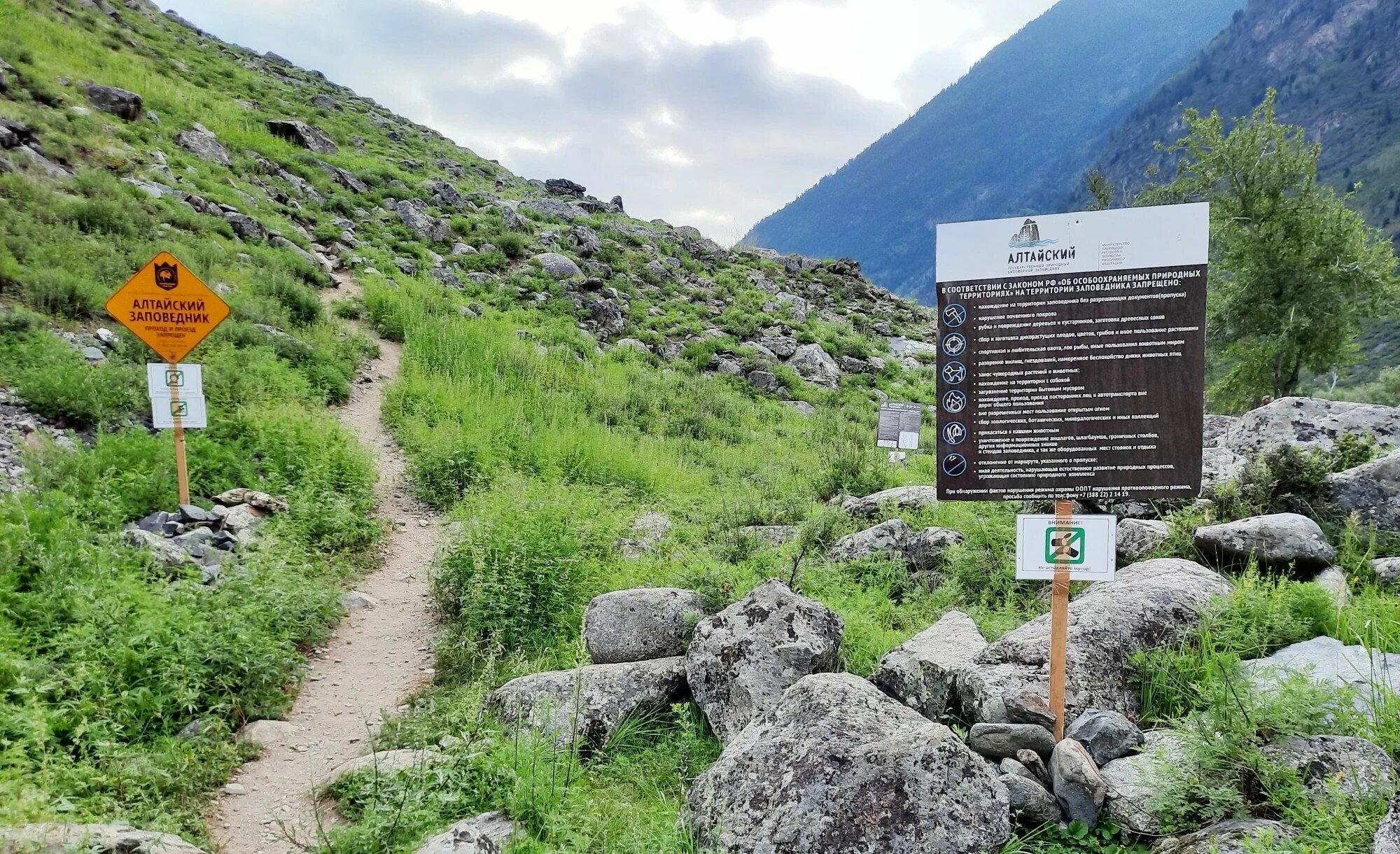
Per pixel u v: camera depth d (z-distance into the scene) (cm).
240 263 1627
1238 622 456
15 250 1187
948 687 466
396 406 1342
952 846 315
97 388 961
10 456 805
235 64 4306
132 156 1808
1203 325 380
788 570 712
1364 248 2159
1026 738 388
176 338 809
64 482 759
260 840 406
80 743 426
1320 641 431
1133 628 459
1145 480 391
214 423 1003
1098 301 390
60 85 1958
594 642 562
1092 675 433
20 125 1544
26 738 406
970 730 419
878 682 490
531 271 2698
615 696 495
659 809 405
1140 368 388
